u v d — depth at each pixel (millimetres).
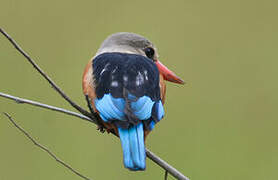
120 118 7770
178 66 15453
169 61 15523
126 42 9594
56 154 12625
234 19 16453
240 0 16625
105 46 9594
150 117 7910
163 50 15617
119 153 12734
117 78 8117
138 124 7758
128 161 7516
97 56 8836
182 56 15641
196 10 16328
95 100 8141
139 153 7555
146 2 16062
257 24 16406
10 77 13734
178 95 14578
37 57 14336
